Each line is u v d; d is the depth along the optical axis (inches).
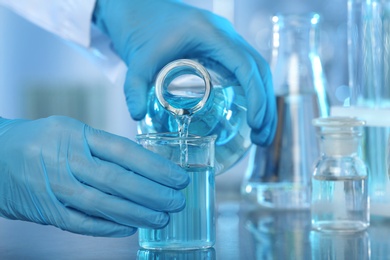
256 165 61.6
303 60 61.1
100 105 138.3
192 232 42.9
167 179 41.4
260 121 50.6
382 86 56.3
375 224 52.8
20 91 140.5
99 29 69.9
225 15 121.9
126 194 42.6
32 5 70.4
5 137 47.6
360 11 57.9
